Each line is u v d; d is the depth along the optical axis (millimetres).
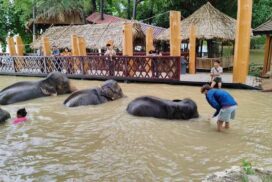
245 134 6090
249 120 7113
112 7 33344
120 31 18406
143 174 4410
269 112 7859
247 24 11266
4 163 4934
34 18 25641
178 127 6605
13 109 8773
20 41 19516
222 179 3701
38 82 10812
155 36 20000
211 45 17828
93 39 18938
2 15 30109
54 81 10984
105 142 5793
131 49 14188
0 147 5660
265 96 9961
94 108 8555
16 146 5703
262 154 5066
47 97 10547
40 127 6898
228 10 23547
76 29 20781
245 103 8938
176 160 4883
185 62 16016
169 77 12938
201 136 6000
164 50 21922
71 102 8938
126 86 12656
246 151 5203
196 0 22953
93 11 29172
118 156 5098
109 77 14273
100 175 4422
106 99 9383
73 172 4547
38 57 16797
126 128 6613
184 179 4234
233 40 16656
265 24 14062
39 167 4758
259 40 29844
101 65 14586
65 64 15852
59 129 6703
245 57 11516
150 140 5832
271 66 13922
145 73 13461
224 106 6160
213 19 16766
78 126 6883
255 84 11758
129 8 29406
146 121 7082
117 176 4375
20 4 27047
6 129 6801
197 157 4984
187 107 7211
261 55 24875
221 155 5051
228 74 15547
